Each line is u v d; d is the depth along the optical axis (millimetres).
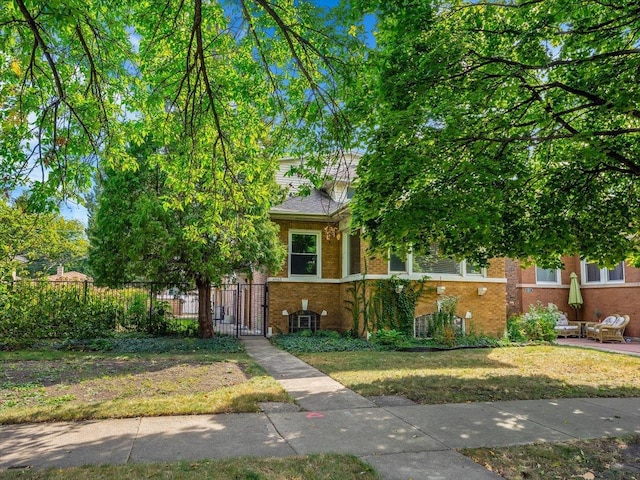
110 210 13484
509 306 19875
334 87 6816
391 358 12117
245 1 6195
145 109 7820
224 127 7859
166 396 7453
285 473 4398
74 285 15844
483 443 5453
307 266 17812
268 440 5426
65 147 6301
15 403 6918
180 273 15062
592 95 6816
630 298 17938
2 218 11164
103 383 8391
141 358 11477
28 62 5250
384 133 7191
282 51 7105
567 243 7090
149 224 12602
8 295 13422
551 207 7547
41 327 14242
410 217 6746
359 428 5980
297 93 7438
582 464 4840
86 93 6516
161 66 7270
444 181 7285
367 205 7703
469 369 10531
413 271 15719
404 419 6441
